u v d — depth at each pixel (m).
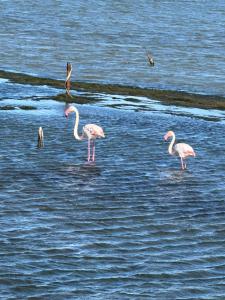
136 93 44.38
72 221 23.89
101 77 48.53
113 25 73.19
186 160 31.00
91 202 25.69
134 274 20.36
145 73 50.06
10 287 19.27
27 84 45.62
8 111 38.34
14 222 23.53
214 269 20.91
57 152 31.33
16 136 33.28
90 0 93.12
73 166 29.61
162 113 39.66
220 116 39.66
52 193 26.38
